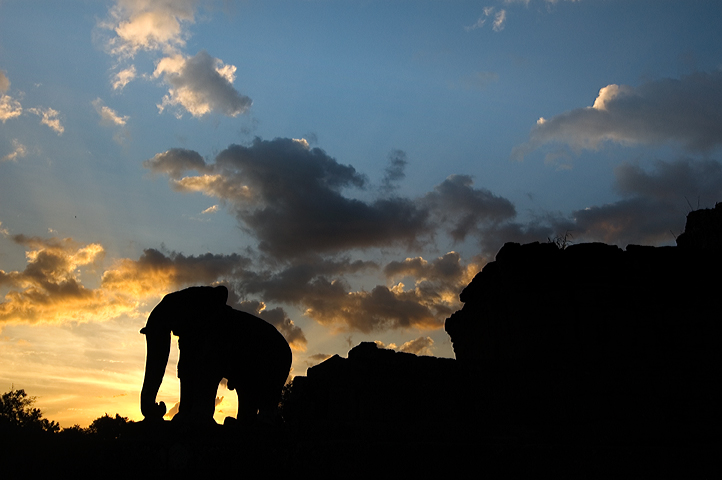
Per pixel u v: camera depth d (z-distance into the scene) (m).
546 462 12.84
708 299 19.55
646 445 15.41
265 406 15.16
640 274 19.64
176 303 15.04
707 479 12.82
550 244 19.92
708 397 17.25
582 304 18.97
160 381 14.64
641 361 17.70
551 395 16.66
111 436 12.12
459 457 12.65
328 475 11.88
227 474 11.46
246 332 15.17
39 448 11.23
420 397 15.95
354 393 15.60
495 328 21.27
